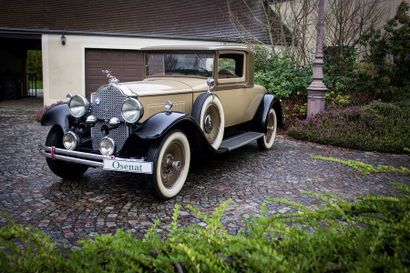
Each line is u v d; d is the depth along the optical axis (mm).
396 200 1572
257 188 4531
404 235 1326
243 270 1261
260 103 6453
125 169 3844
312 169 5488
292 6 12008
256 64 10930
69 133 4277
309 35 12820
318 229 1482
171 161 4109
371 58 10234
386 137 7121
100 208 3770
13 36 12945
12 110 12344
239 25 14500
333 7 12250
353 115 8102
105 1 15094
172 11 15516
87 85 13477
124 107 3979
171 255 1364
